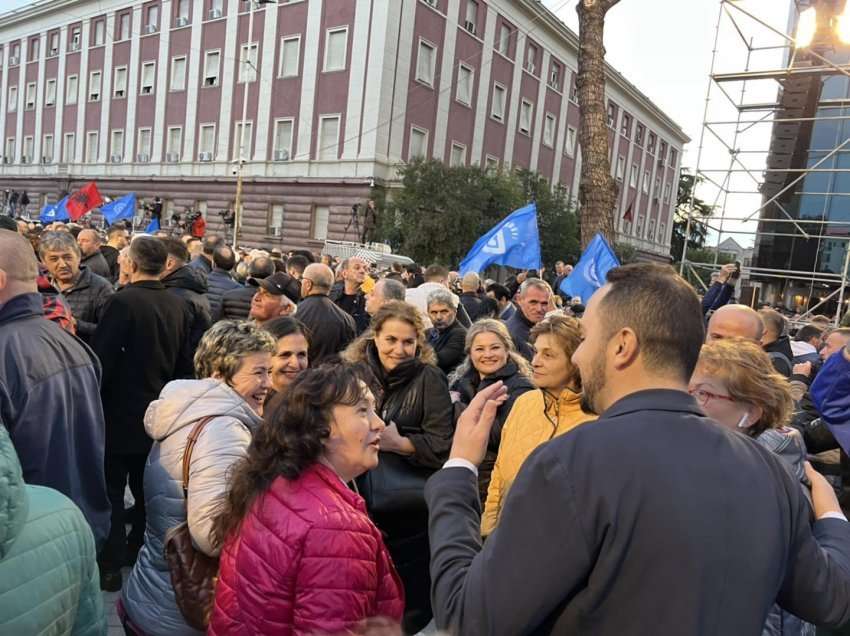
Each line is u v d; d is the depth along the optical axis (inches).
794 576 45.6
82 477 86.0
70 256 161.0
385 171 958.4
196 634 74.4
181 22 1148.5
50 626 52.6
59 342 84.7
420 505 103.3
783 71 504.1
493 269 1043.9
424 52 995.9
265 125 1043.9
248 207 1064.8
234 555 58.5
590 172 305.7
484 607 40.3
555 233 994.1
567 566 39.3
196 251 283.1
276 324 111.4
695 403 45.0
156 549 77.2
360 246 839.7
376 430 65.0
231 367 85.4
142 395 130.6
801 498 46.3
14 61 1489.9
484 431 55.2
